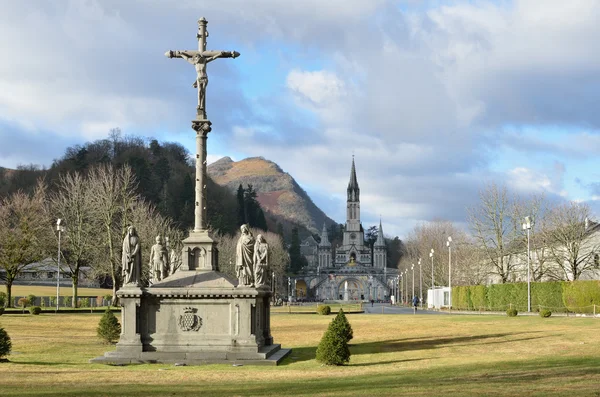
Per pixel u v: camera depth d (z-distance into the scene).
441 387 22.77
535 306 82.81
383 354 38.16
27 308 91.12
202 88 38.09
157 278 39.84
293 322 70.75
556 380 23.53
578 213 99.56
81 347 42.84
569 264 100.50
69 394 22.44
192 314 34.81
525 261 105.31
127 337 34.56
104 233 96.69
